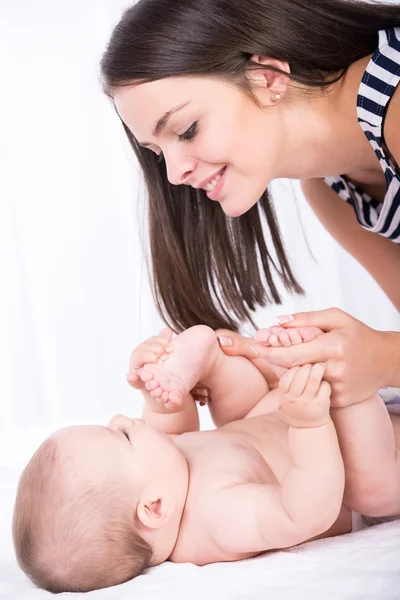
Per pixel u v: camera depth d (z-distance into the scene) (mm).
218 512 1340
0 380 3355
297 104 1513
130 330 3320
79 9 3180
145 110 1459
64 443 1352
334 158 1595
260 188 1531
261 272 2055
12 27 3197
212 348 1625
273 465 1476
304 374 1263
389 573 1204
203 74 1423
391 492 1425
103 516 1293
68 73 3207
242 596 1166
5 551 1479
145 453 1371
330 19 1477
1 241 3297
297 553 1298
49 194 3273
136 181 3201
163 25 1432
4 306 3328
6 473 1907
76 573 1278
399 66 1435
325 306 3240
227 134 1450
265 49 1439
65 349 3352
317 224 3191
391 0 2393
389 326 3244
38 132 3238
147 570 1326
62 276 3311
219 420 1733
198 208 1781
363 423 1378
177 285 1818
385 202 1649
